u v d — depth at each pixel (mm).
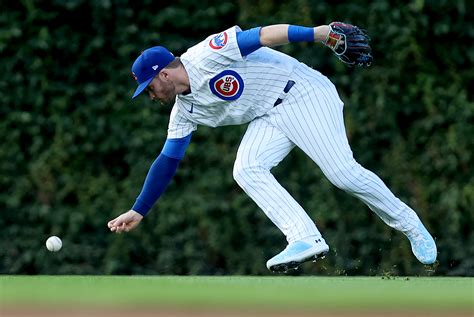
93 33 38688
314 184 38188
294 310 17516
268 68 23781
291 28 22969
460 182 38656
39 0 38062
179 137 25047
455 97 38875
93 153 38688
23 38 38156
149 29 38844
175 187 38594
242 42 23031
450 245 38406
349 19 38625
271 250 38344
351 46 23109
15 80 38000
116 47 38656
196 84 23578
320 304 18203
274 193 23938
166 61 23609
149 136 38156
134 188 38250
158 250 38500
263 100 24016
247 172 24016
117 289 21312
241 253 38344
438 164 38531
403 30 38438
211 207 38062
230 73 23406
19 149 38219
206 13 38719
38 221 38500
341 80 38500
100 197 38406
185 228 38469
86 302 18797
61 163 38250
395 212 25047
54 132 38500
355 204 38250
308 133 24031
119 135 38375
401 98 38938
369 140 38594
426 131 38875
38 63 37906
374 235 38312
